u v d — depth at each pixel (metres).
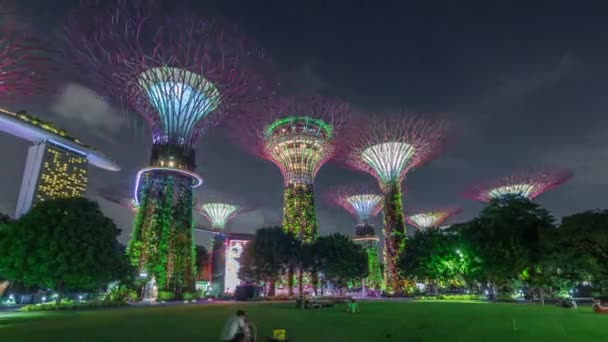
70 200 43.81
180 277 57.72
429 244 72.56
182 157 59.50
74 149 191.75
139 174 60.41
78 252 40.59
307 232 77.25
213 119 60.97
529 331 20.16
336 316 29.73
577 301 50.84
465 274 66.44
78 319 28.22
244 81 56.69
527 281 54.75
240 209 105.75
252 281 73.06
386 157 76.69
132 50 49.53
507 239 53.41
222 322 25.55
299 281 75.00
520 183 86.19
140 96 54.53
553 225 52.66
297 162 79.31
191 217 61.16
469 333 19.55
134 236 57.84
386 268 76.06
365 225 110.06
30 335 19.47
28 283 41.31
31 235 39.75
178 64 55.50
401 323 24.58
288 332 20.16
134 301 53.53
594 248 40.41
